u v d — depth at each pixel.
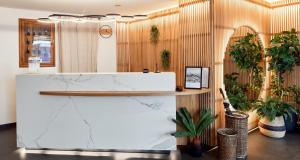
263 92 5.58
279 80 5.43
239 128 3.97
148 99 4.12
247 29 5.34
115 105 4.16
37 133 4.33
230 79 5.25
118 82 4.06
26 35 6.02
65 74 4.17
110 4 5.43
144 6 5.68
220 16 4.44
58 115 4.27
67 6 5.60
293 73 5.48
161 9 6.11
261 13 5.51
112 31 7.18
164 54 6.16
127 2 5.25
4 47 5.72
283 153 4.16
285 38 5.09
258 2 5.38
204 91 4.20
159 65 6.47
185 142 4.46
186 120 4.07
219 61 4.47
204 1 4.40
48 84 4.22
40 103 4.28
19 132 4.37
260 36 5.50
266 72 5.61
